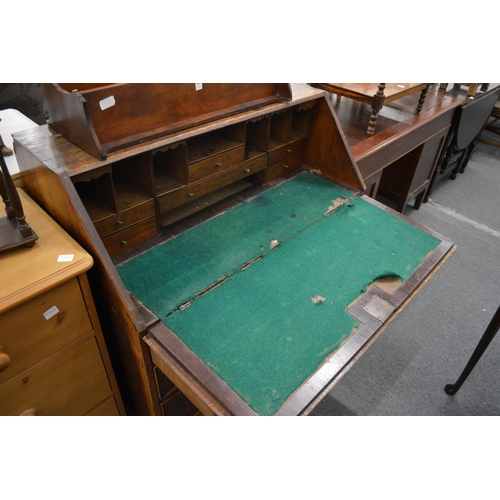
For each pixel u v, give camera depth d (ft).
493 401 6.32
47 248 3.62
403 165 9.72
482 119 11.21
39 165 3.65
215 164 4.78
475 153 14.05
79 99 3.34
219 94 4.43
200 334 3.52
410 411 6.12
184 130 4.14
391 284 4.25
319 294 4.03
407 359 6.90
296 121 5.94
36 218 3.96
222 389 3.11
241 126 4.86
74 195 3.42
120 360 4.73
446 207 11.14
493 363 6.89
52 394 4.08
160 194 4.39
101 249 3.56
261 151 5.43
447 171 11.96
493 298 8.20
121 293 3.56
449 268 8.91
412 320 7.62
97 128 3.59
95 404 4.60
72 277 3.49
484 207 11.22
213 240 4.63
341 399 6.24
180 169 4.52
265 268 4.30
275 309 3.83
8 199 3.74
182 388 3.43
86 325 3.94
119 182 4.51
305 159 6.15
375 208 5.38
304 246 4.65
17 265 3.45
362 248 4.69
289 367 3.31
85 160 3.56
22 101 8.02
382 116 8.82
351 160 5.59
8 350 3.47
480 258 9.29
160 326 3.57
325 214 5.21
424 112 9.05
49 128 4.08
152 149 3.89
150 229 4.51
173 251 4.42
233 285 4.06
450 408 6.20
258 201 5.38
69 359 4.00
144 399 4.69
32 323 3.50
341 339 3.59
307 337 3.59
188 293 3.91
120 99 3.63
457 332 7.42
